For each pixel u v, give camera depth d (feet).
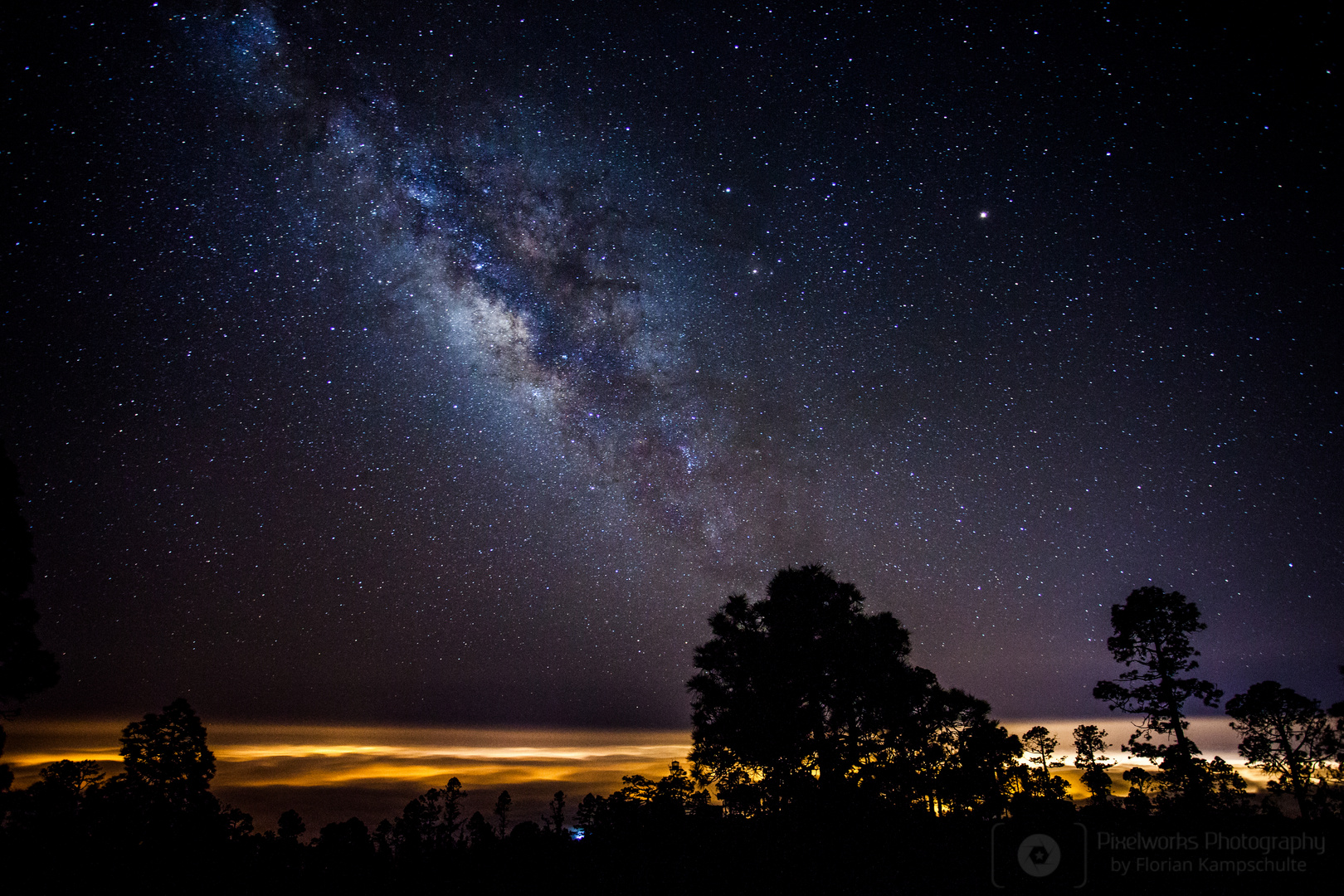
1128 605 66.59
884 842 48.62
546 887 75.15
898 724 50.70
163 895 79.61
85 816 75.31
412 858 114.62
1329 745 62.18
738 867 49.65
